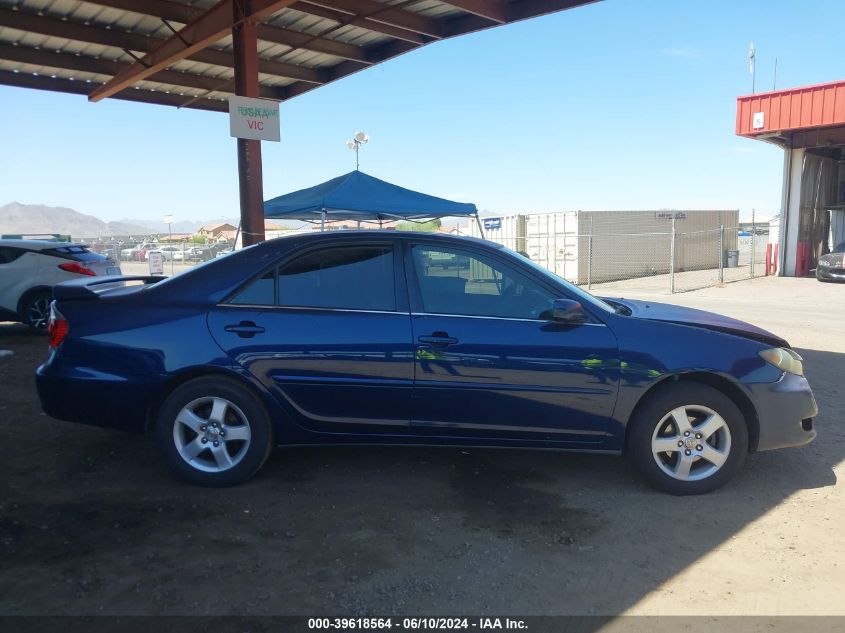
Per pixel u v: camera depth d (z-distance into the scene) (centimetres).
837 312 1370
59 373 417
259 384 406
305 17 1062
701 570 323
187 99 1452
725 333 424
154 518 373
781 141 2236
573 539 355
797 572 321
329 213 1088
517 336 405
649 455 410
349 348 404
